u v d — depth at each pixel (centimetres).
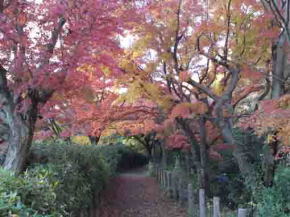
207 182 1114
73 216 673
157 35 863
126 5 662
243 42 856
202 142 1119
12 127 619
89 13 570
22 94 625
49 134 999
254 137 920
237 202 998
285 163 843
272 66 820
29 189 411
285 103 703
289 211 669
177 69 907
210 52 909
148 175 2402
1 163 667
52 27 590
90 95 728
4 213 308
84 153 945
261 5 821
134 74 916
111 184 1565
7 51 586
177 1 837
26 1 567
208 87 983
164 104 973
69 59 587
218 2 852
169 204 1262
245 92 1015
